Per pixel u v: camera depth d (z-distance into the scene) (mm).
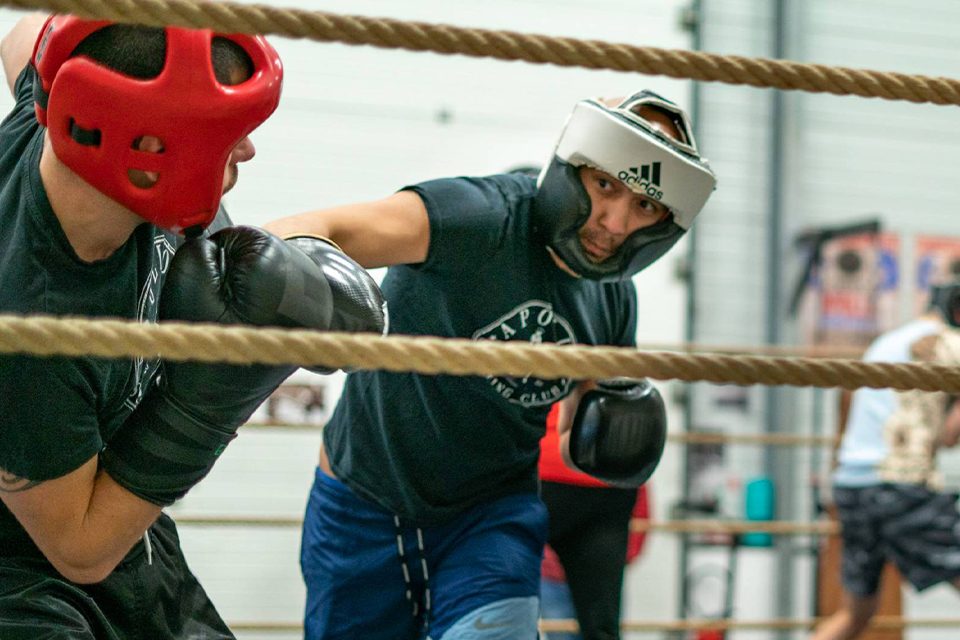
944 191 6465
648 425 2135
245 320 1341
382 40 1280
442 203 1929
